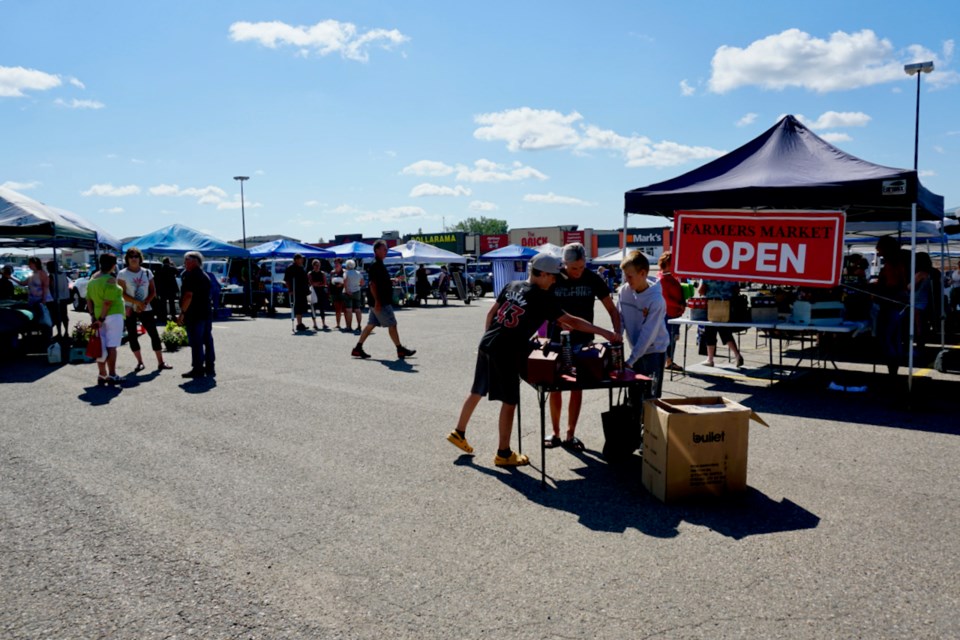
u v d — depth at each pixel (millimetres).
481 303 26016
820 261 7133
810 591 3143
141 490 4570
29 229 9680
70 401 7309
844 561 3438
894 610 2969
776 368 8922
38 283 11758
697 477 4262
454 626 2887
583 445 5523
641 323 5305
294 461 5184
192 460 5215
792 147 7895
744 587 3188
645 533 3812
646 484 4523
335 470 4965
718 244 7699
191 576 3359
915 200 6328
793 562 3434
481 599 3109
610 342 4773
